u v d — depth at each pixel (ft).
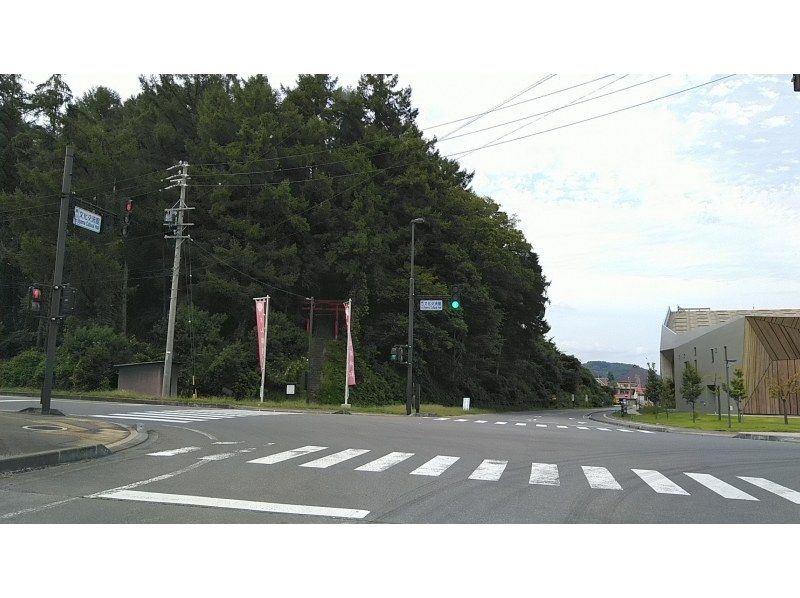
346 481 29.45
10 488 26.20
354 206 148.97
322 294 165.89
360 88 178.70
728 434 85.40
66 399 94.38
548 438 56.08
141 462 34.14
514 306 210.38
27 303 57.06
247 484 28.04
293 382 132.36
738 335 222.69
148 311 155.84
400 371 163.84
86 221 59.41
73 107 154.10
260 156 141.08
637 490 29.25
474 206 189.78
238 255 136.26
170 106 151.74
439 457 39.01
